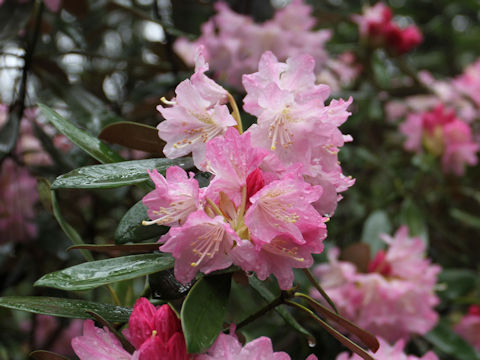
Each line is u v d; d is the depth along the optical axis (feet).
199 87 2.34
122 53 5.49
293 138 2.31
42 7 3.49
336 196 2.39
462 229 5.78
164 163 2.40
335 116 2.32
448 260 5.65
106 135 2.48
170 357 2.22
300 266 2.28
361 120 5.59
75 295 3.85
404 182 5.74
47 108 2.48
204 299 2.22
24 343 4.50
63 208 4.12
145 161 2.40
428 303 3.72
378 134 5.74
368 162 5.30
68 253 3.76
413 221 4.65
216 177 2.23
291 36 4.17
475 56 7.39
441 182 5.28
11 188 3.82
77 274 2.30
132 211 2.37
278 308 2.68
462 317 4.78
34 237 3.82
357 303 3.63
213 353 2.24
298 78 2.35
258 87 2.31
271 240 2.26
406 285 3.60
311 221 2.25
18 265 4.03
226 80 4.29
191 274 2.23
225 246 2.24
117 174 2.35
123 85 4.89
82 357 2.32
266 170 2.30
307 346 3.89
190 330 2.15
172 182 2.22
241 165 2.23
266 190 2.20
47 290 3.80
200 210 2.17
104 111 3.39
